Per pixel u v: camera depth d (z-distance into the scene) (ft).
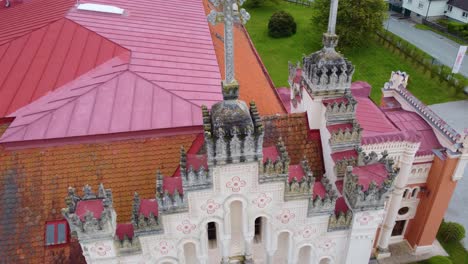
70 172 74.38
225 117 55.11
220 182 58.90
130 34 107.45
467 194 143.33
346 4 235.40
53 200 73.41
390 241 120.26
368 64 236.22
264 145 79.61
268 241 68.49
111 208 58.44
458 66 203.31
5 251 71.05
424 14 289.33
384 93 123.34
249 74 131.03
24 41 105.40
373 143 87.66
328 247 71.72
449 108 192.95
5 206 72.64
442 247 120.06
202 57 103.24
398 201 102.73
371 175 66.90
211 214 62.34
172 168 75.87
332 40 74.08
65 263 71.05
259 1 330.54
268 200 62.75
